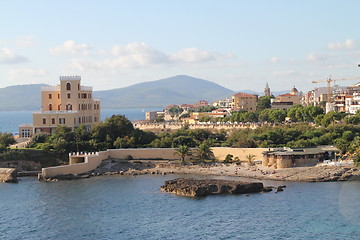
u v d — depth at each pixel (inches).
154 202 5059.1
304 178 5954.7
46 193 5521.7
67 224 4355.3
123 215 4603.8
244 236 3971.5
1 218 4554.6
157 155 7495.1
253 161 7130.9
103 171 6835.6
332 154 6924.2
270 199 5054.1
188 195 5324.8
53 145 7150.6
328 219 4244.6
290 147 7165.4
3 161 6712.6
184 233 4082.2
